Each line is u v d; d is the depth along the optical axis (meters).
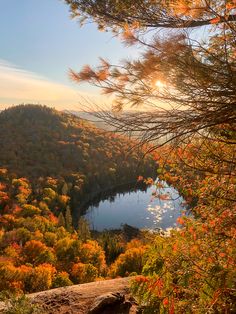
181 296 3.62
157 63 2.66
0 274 39.31
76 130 136.38
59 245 55.28
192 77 2.62
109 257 61.88
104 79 2.90
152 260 3.74
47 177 99.62
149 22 3.51
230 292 3.02
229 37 2.81
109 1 3.90
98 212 85.88
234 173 3.37
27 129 134.00
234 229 3.30
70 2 4.27
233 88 2.60
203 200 4.07
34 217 71.38
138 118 2.80
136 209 83.38
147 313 3.49
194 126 2.73
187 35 2.62
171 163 3.97
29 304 4.63
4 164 107.00
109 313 4.37
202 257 3.34
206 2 2.52
